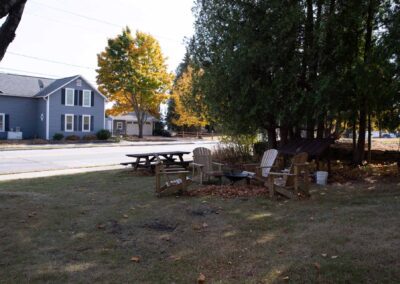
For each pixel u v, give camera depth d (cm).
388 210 607
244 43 1087
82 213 627
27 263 412
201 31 1285
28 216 604
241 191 806
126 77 3550
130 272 387
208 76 1203
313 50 1064
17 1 489
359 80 1004
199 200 727
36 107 3306
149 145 3011
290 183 760
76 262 415
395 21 980
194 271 388
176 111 4269
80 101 3375
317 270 377
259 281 360
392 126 1139
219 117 1275
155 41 3584
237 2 1129
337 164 1214
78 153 2136
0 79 3206
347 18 1057
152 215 612
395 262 387
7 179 1104
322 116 1109
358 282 348
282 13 1062
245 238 490
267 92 1074
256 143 1495
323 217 579
